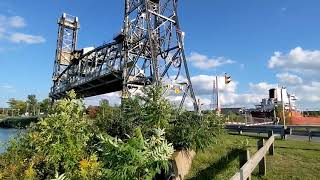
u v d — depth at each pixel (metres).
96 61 51.72
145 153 3.47
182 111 15.70
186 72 38.66
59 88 72.44
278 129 23.92
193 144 15.25
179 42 39.56
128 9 44.56
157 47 39.84
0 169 7.94
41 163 7.99
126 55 42.84
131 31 43.47
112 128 13.29
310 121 45.00
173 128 14.19
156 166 3.44
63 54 91.88
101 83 51.66
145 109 8.71
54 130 7.99
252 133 28.50
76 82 58.94
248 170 7.64
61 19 94.50
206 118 17.80
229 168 13.67
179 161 12.70
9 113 144.88
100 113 14.56
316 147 18.11
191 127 15.36
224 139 20.88
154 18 42.16
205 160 15.54
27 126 10.23
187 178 13.31
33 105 123.50
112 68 44.44
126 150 3.38
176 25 40.56
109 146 3.43
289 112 44.19
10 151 8.62
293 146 18.53
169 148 3.59
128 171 3.36
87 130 9.04
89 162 6.16
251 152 16.39
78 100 8.80
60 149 7.62
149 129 8.41
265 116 51.41
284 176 12.55
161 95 8.63
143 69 41.59
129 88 41.50
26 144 8.79
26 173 7.36
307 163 14.29
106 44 47.00
